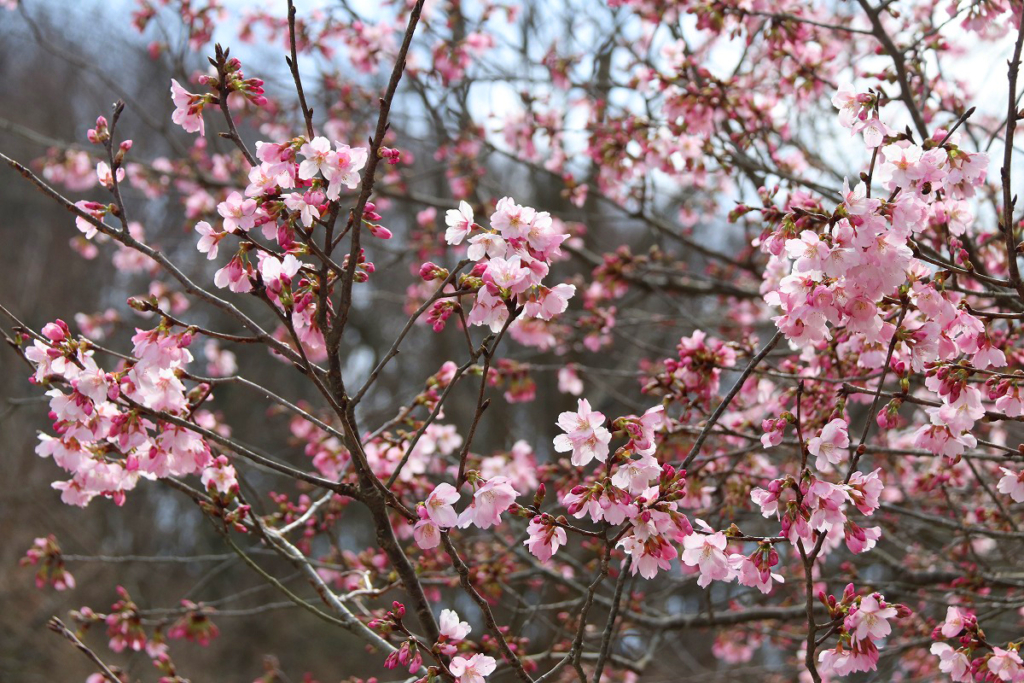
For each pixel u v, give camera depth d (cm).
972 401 275
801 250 254
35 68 1695
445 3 616
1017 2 371
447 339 1188
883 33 408
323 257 254
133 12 648
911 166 275
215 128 725
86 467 298
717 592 765
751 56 574
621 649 671
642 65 541
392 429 475
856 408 612
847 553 636
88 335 705
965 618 271
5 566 1184
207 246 261
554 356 1048
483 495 254
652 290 577
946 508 514
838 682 566
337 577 538
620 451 252
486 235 250
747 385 386
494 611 820
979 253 423
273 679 535
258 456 279
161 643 433
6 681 1073
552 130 589
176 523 1655
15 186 1550
